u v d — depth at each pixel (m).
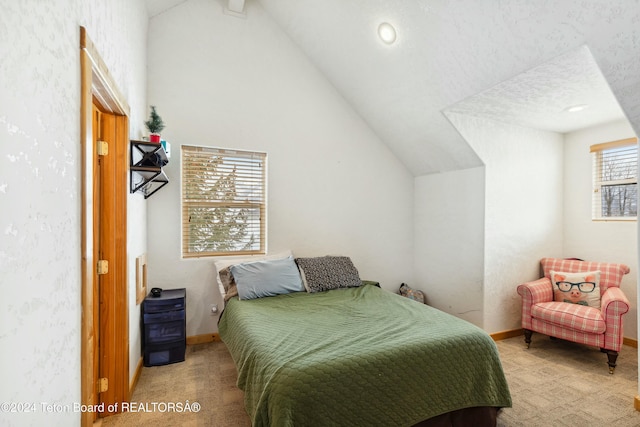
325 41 3.17
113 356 1.98
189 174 3.11
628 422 1.90
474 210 3.28
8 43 0.72
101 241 1.97
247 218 3.33
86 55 1.17
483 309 3.19
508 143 3.29
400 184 4.03
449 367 1.72
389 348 1.65
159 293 2.78
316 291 3.02
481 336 1.87
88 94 1.19
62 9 1.01
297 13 3.12
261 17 3.37
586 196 3.46
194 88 3.10
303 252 3.54
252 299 2.74
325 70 3.55
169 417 1.95
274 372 1.47
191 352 2.88
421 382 1.63
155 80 2.97
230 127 3.22
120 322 2.00
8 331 0.71
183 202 3.10
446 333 1.86
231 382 2.36
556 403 2.09
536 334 3.44
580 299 2.96
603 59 1.76
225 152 3.24
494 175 3.21
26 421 0.78
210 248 3.19
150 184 2.83
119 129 1.99
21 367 0.76
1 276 0.68
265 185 3.39
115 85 1.72
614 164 3.28
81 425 1.12
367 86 3.32
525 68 2.12
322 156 3.62
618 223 3.20
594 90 2.45
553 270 3.30
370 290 3.07
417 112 3.15
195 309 3.09
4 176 0.70
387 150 3.96
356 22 2.74
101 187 1.96
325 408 1.41
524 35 1.95
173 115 3.02
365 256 3.84
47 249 0.90
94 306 1.93
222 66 3.20
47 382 0.89
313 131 3.58
